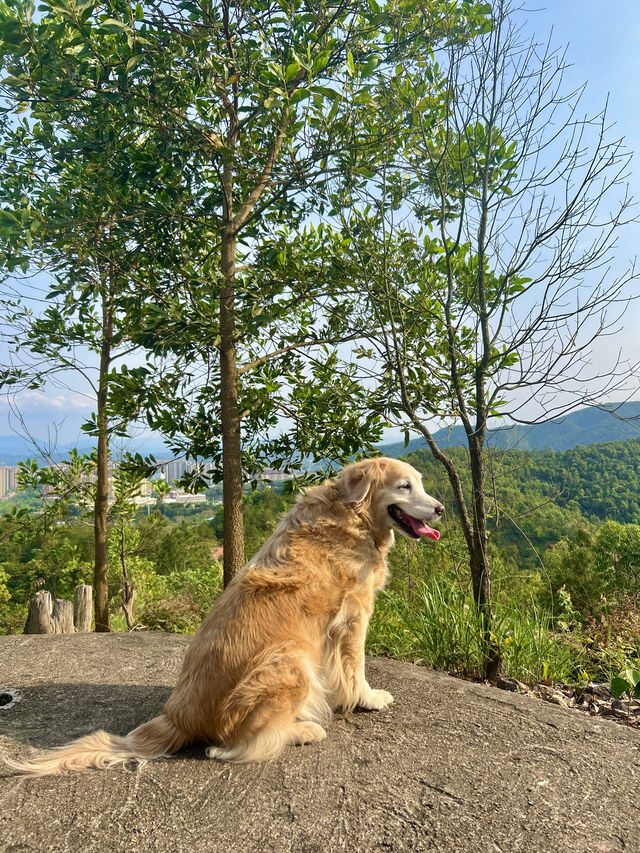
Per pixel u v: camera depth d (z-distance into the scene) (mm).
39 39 2189
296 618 1283
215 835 961
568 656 2203
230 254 2904
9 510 4430
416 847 932
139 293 2881
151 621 3529
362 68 2322
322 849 928
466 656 1991
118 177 2621
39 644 2133
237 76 2389
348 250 2375
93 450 4410
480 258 2002
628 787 1104
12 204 2779
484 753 1227
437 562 2588
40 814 1021
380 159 2502
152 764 1174
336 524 1403
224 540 2881
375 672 1756
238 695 1181
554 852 922
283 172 2713
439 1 2303
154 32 2428
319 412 2971
